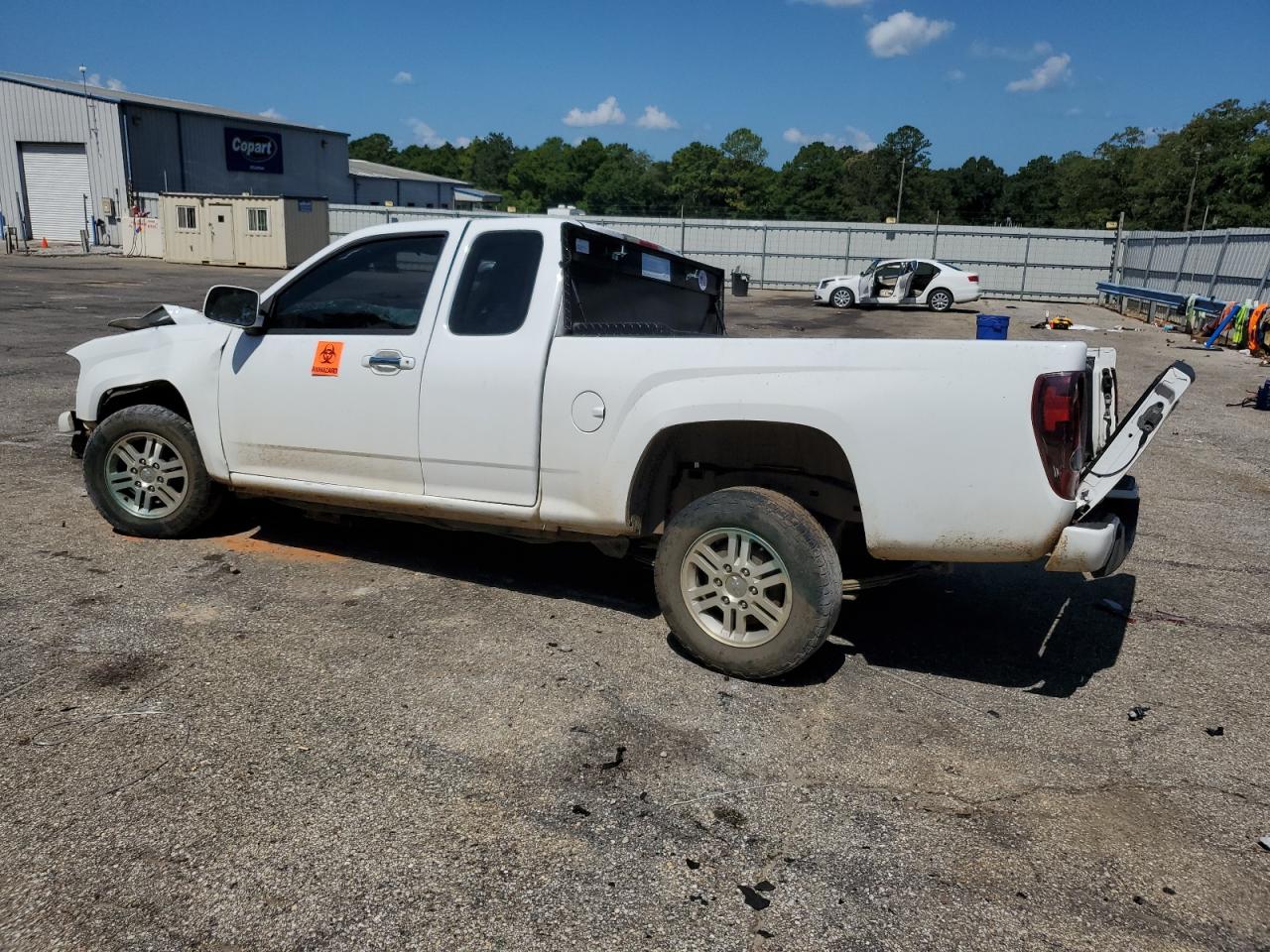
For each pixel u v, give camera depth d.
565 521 4.16
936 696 3.84
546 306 4.12
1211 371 15.30
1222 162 78.62
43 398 9.23
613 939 2.38
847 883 2.64
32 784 2.92
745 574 3.76
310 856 2.65
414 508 4.51
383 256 4.52
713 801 3.01
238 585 4.67
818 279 35.59
